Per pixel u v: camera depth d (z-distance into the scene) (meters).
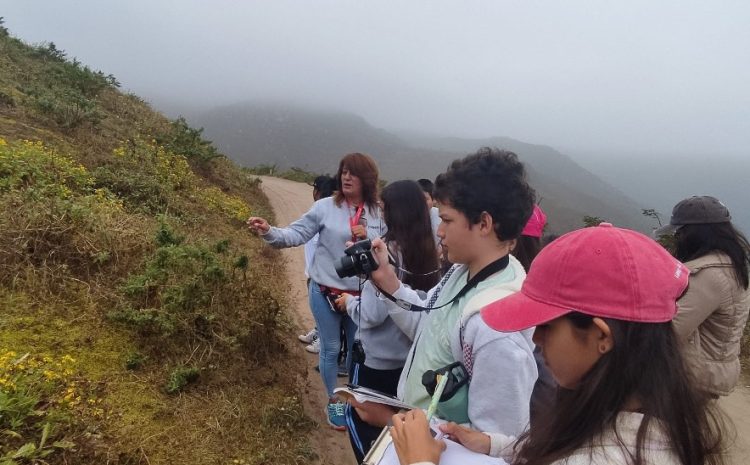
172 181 8.34
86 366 3.05
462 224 1.77
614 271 1.05
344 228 3.58
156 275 3.77
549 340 1.15
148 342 3.43
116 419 2.78
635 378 1.03
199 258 4.05
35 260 3.68
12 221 3.76
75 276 3.72
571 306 1.09
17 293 3.39
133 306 3.62
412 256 2.94
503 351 1.58
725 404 5.21
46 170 5.39
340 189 3.65
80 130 8.15
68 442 2.38
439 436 1.57
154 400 3.04
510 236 1.76
